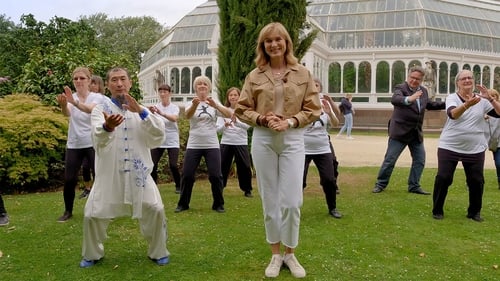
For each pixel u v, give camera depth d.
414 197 6.70
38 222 5.14
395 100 6.81
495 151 7.57
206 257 4.01
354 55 25.64
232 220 5.31
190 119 5.75
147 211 3.65
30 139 7.30
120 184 3.54
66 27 17.33
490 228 5.02
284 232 3.59
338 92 26.27
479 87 5.04
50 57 9.75
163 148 7.07
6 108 7.93
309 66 22.84
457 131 5.25
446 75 25.38
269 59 3.59
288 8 8.01
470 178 5.30
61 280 3.48
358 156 12.51
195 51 26.88
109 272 3.64
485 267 3.84
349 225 5.11
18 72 16.61
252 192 7.16
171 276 3.58
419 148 7.04
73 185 5.25
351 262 3.91
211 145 5.78
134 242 4.42
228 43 8.31
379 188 7.17
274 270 3.59
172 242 4.43
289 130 3.47
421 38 25.06
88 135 5.24
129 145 3.54
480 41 26.84
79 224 5.05
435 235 4.73
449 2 28.17
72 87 9.41
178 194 7.02
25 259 3.93
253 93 3.54
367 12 26.88
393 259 4.00
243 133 6.83
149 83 33.88
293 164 3.49
